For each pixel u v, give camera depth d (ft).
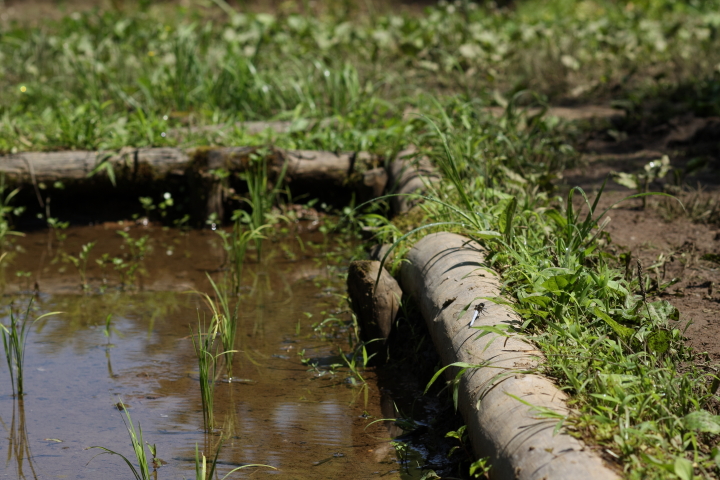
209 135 23.16
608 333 10.12
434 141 21.09
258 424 10.94
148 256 19.17
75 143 22.27
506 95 28.43
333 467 9.75
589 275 10.49
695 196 17.56
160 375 12.59
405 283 13.56
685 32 36.68
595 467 7.04
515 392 8.53
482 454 8.43
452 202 15.69
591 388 8.65
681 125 24.16
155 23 42.37
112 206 22.17
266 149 21.38
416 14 51.72
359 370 12.86
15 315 15.34
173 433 10.66
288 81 27.96
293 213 21.65
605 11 47.50
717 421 7.74
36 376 12.55
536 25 38.91
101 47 31.71
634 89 29.01
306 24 36.96
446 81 30.83
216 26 42.60
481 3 52.44
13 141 22.17
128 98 25.54
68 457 10.04
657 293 13.05
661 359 9.84
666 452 7.47
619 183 18.28
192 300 16.14
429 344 12.57
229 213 21.80
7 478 9.55
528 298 10.14
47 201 21.44
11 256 19.19
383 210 20.44
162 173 21.50
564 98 29.99
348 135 22.68
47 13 52.19
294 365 13.01
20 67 32.30
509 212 12.17
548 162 21.02
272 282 17.28
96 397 11.78
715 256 13.92
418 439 10.50
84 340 14.06
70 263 18.69
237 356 13.38
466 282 11.42
